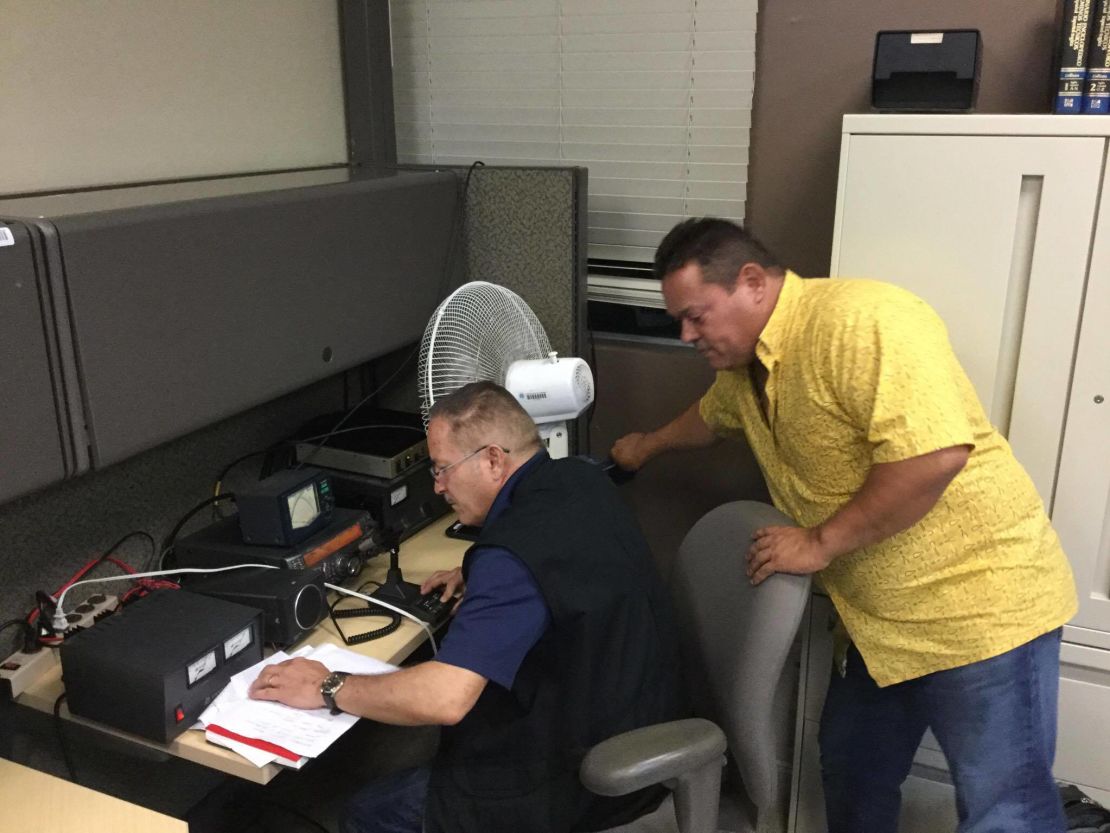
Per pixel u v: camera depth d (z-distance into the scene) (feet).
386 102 7.50
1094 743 5.76
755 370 5.20
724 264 4.72
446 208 6.63
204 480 6.01
